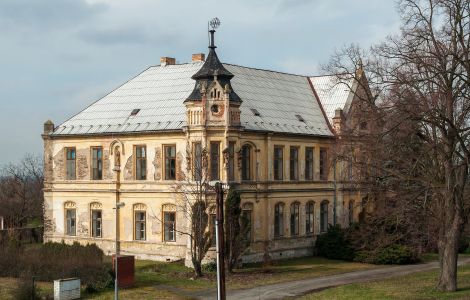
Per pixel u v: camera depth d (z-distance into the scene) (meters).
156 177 58.09
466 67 36.91
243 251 52.34
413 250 52.53
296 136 62.59
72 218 63.72
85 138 62.38
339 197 67.50
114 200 60.50
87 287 43.69
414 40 38.75
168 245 57.25
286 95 68.00
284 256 61.31
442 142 39.16
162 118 58.72
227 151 53.75
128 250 59.72
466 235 46.78
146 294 43.50
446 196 39.75
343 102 69.81
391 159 41.66
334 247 62.09
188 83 62.25
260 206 58.78
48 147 64.94
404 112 37.97
